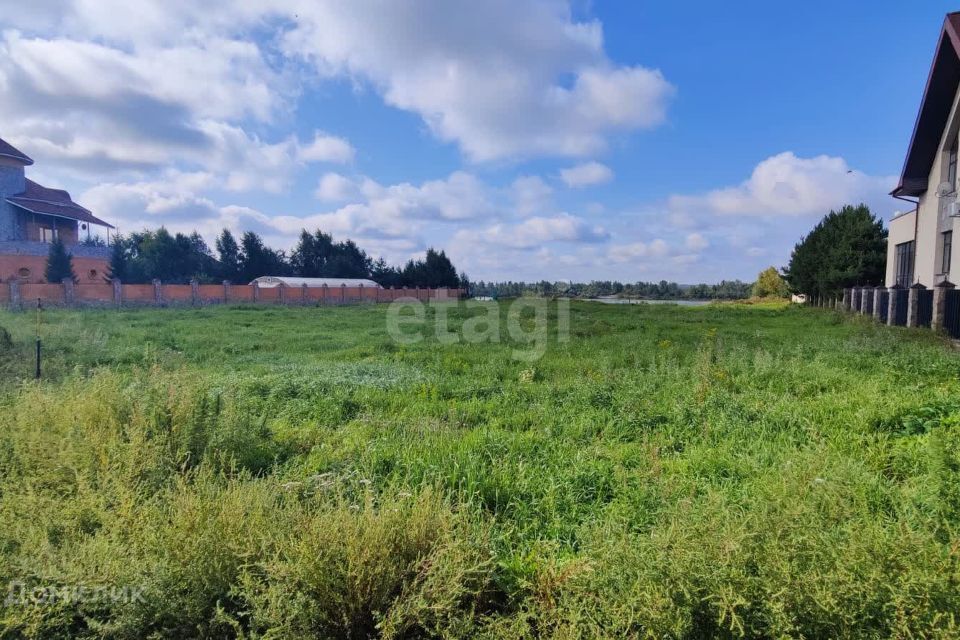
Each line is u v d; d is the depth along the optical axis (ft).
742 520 6.64
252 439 12.76
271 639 5.47
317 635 5.71
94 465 9.29
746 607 5.24
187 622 5.96
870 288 53.57
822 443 11.69
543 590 6.42
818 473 8.86
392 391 20.22
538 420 15.89
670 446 13.42
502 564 7.11
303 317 65.98
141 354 27.96
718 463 11.68
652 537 6.48
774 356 25.53
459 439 13.46
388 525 6.88
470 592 6.25
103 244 126.82
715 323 52.75
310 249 182.80
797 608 5.24
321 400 18.30
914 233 54.08
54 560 6.11
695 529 6.34
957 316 35.24
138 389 13.96
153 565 6.05
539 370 24.67
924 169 50.72
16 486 8.29
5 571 5.94
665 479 10.15
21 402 12.52
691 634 5.45
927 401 14.84
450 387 20.84
